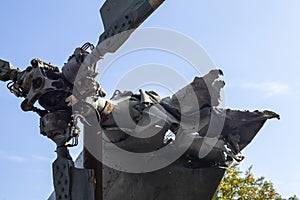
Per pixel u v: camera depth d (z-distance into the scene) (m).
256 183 26.55
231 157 11.50
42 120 9.16
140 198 11.23
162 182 11.21
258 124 11.63
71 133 9.01
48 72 9.11
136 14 8.16
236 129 11.55
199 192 11.31
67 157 9.04
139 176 11.26
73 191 8.76
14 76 9.48
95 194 8.79
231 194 25.97
